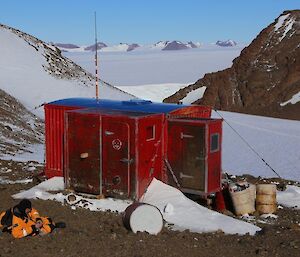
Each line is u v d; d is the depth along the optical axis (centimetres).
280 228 1089
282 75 9156
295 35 10019
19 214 930
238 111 8794
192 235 1025
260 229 1128
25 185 1487
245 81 9388
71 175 1346
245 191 1310
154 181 1300
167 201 1230
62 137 1492
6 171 1783
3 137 2819
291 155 3312
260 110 8519
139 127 1242
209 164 1286
